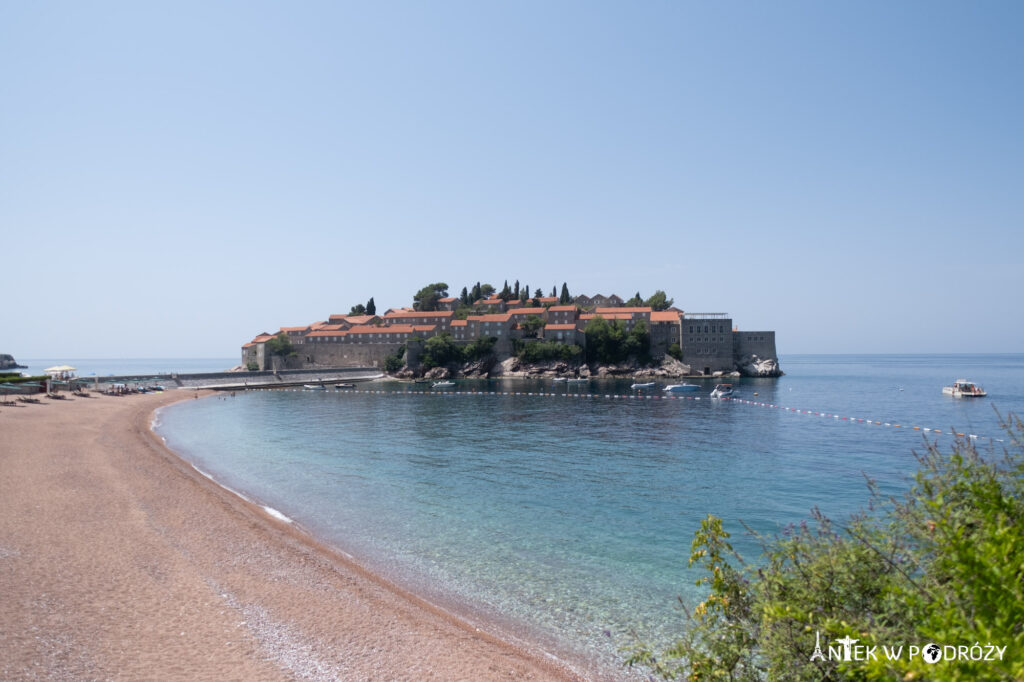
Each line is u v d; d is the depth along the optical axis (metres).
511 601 23.70
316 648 18.20
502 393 151.25
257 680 15.93
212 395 145.50
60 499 32.50
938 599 7.00
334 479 46.84
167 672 15.90
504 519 35.59
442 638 19.77
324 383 181.50
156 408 106.00
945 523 7.94
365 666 17.38
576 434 76.06
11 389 97.69
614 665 18.78
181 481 40.97
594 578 26.27
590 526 34.25
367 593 23.31
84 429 63.19
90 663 15.95
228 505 35.34
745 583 12.02
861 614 9.78
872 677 7.35
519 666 18.23
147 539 27.05
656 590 24.98
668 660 18.75
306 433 76.62
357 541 30.78
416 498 40.72
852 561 10.34
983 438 66.81
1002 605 6.04
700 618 12.66
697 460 56.88
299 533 31.44
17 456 43.97
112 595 20.53
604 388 165.62
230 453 59.44
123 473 41.22
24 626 17.59
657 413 102.00
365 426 84.75
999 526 7.24
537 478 48.09
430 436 74.12
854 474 49.72
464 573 26.67
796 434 75.44
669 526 34.34
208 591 21.78
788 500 40.72
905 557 9.97
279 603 21.39
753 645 11.59
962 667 5.74
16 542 24.91
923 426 82.75
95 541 26.03
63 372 122.94
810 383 189.62
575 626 21.59
